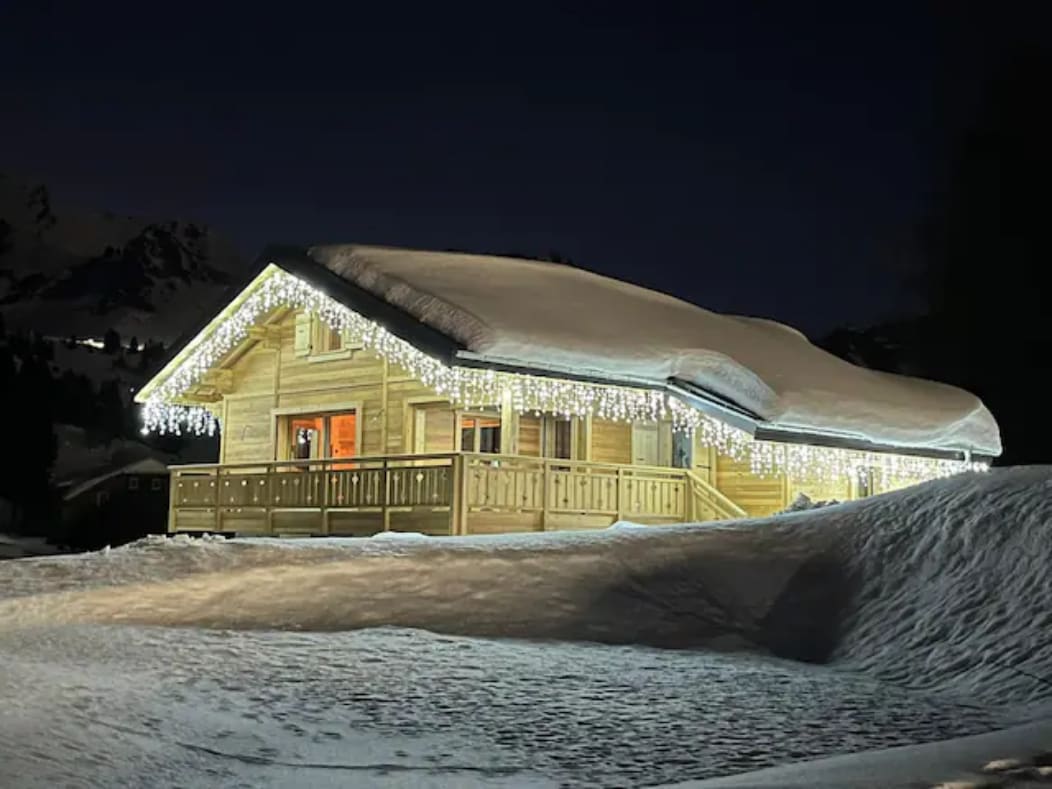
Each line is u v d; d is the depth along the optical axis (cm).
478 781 832
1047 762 747
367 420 2542
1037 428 4559
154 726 925
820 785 682
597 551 1641
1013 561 1441
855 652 1389
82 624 1337
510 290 2389
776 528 1722
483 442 2591
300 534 2364
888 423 2683
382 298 2250
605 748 938
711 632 1456
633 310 2603
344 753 898
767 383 2514
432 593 1491
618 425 2673
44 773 780
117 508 4916
